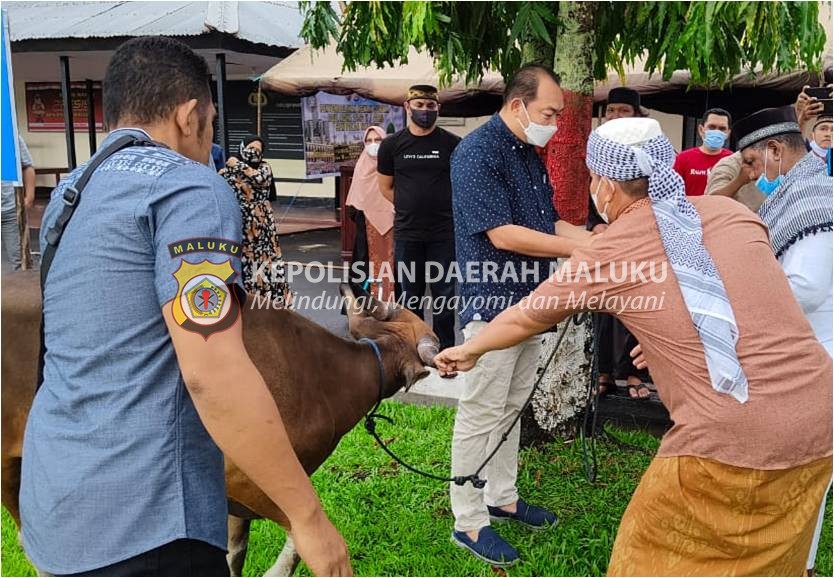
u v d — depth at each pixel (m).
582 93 4.30
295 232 12.52
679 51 3.42
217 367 1.67
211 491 1.85
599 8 4.48
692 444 2.31
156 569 1.76
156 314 1.77
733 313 2.31
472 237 3.46
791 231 2.95
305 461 2.68
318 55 8.20
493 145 3.41
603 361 5.29
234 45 9.94
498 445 3.47
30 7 11.16
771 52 3.43
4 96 4.55
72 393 1.78
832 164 3.05
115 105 1.95
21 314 2.53
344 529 3.74
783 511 2.34
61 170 15.01
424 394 5.38
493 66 4.99
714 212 2.48
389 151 6.14
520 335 2.67
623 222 2.45
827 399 2.31
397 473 4.35
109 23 10.41
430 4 3.49
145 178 1.78
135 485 1.75
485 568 3.46
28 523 1.83
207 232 1.72
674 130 10.96
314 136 9.71
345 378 2.82
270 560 3.47
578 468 4.41
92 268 1.77
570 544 3.64
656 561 2.43
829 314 3.11
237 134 15.20
